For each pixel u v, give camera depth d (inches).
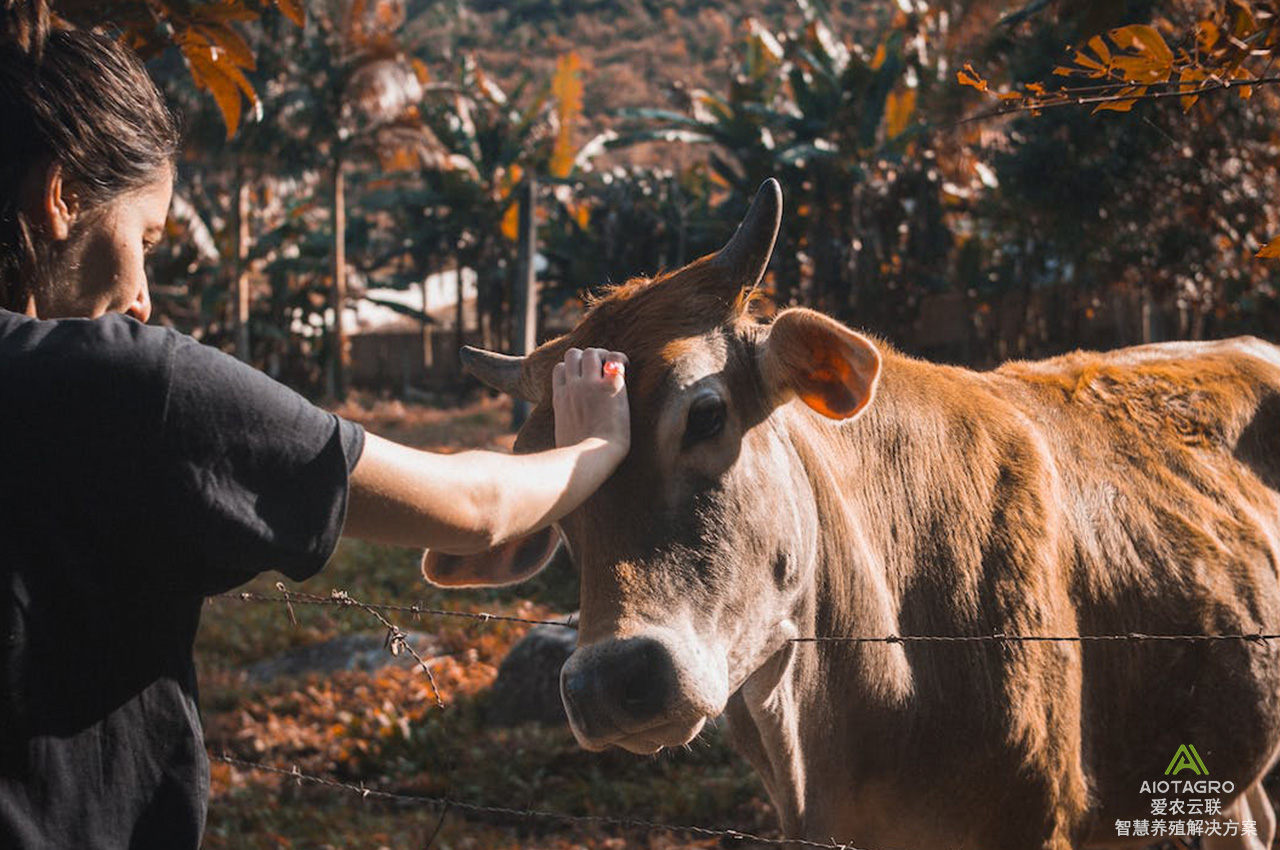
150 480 47.1
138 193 55.7
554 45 3014.3
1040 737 121.9
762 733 117.1
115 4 128.2
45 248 53.2
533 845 277.0
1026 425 138.7
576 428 85.1
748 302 107.0
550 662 360.8
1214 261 600.1
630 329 103.3
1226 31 96.9
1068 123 627.5
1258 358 169.5
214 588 51.3
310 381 1450.5
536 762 323.6
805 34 1087.0
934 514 125.6
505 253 1398.9
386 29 1164.5
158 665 51.1
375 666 436.8
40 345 47.3
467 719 359.3
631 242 1298.0
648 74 2834.6
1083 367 156.3
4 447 46.7
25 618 47.4
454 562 96.9
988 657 121.4
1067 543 132.2
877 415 126.6
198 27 131.3
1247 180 364.2
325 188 1551.4
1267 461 160.7
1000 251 1131.3
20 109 52.0
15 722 47.4
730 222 1146.7
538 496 60.7
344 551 607.5
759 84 1067.3
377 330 1761.8
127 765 50.2
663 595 94.5
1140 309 967.6
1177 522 141.2
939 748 120.4
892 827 122.0
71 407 46.7
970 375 146.2
